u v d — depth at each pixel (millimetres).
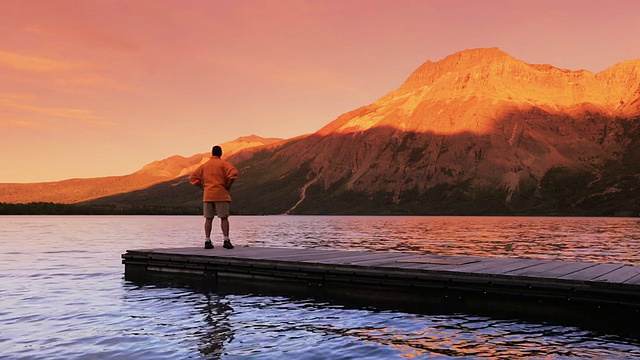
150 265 15141
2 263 19156
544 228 76375
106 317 9227
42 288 12789
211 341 7504
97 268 17484
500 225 95312
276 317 9289
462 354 6914
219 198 16188
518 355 6871
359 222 124438
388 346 7301
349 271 11758
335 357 6738
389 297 11312
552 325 8680
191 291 12344
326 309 10062
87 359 6582
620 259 22984
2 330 8188
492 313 9727
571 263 12273
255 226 85938
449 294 10664
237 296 11648
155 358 6629
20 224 78312
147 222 104438
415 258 13578
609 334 8023
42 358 6625
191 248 16734
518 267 11469
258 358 6656
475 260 12930
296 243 34688
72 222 96250
